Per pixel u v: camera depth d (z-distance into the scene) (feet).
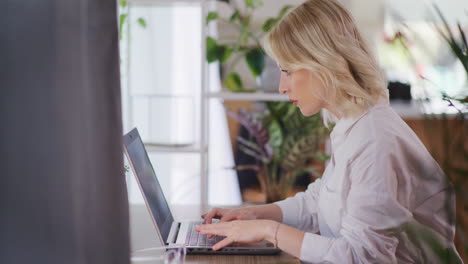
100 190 2.51
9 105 2.12
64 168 2.25
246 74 8.68
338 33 4.39
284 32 4.50
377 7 10.32
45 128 2.20
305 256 4.04
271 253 4.24
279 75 8.57
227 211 4.97
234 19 8.56
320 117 8.77
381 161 4.05
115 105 2.71
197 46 9.70
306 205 5.16
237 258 4.16
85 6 2.47
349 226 4.05
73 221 2.28
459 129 2.49
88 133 2.44
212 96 8.42
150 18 9.60
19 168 2.14
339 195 4.38
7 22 2.11
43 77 2.20
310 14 4.46
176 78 9.73
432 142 2.55
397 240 4.01
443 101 2.57
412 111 8.13
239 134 9.33
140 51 9.66
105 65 2.64
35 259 2.18
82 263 2.33
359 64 4.36
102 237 2.50
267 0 8.54
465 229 2.46
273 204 5.18
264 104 8.93
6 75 2.11
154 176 5.16
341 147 4.43
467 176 2.44
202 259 4.11
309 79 4.48
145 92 9.74
